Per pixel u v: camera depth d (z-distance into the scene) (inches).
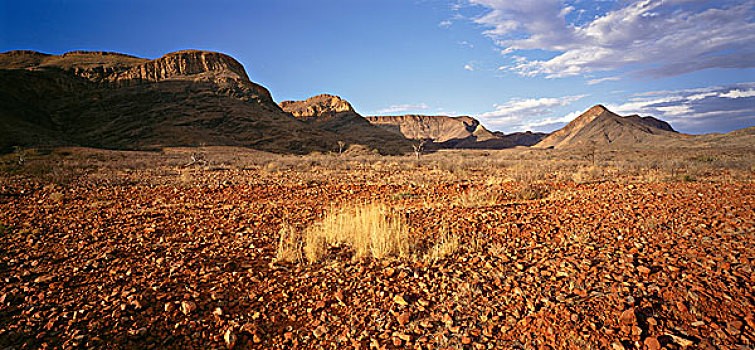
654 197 347.9
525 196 403.5
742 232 210.8
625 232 228.7
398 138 7003.0
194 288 165.9
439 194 469.1
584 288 152.5
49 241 238.5
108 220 300.4
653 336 118.8
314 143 4308.6
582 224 255.0
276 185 560.7
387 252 206.4
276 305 153.9
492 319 137.4
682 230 224.4
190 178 666.8
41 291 162.1
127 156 1802.4
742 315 126.3
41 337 127.9
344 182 607.8
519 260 189.9
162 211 342.0
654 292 143.9
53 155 1669.5
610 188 454.9
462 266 185.5
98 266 191.5
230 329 134.6
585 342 119.7
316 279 175.9
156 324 139.1
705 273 157.5
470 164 1067.3
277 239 245.0
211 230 269.0
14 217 314.5
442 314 142.9
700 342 115.5
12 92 4052.7
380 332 134.6
